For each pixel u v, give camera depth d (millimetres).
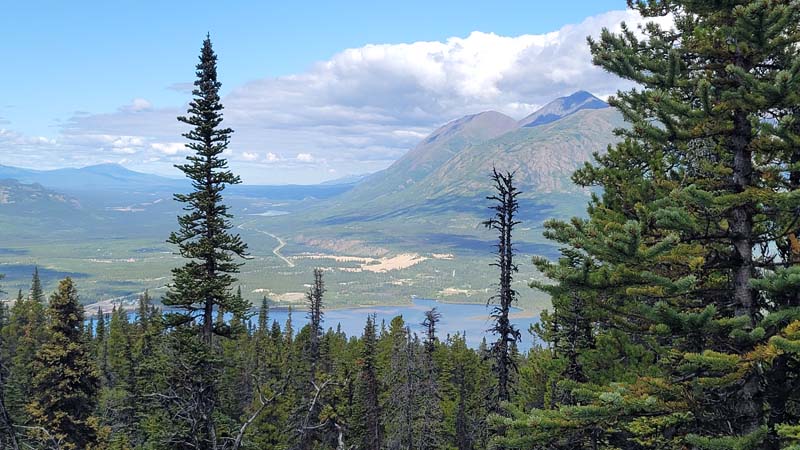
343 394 41656
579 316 17203
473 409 56469
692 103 11766
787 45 10414
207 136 26938
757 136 10953
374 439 45844
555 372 19391
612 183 14359
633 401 9969
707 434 10641
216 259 27344
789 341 8586
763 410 10250
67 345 33250
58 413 32062
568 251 11312
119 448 34812
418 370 49688
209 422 9867
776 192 9891
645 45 12625
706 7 10766
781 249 11188
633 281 10492
